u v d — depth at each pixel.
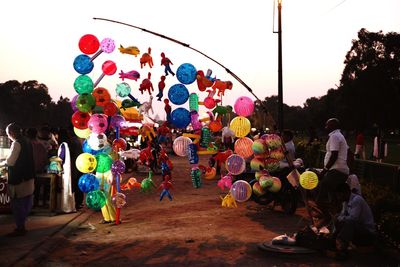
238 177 12.16
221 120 7.53
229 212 10.66
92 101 7.72
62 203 10.21
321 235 6.96
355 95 71.12
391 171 9.23
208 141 7.55
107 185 9.16
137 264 6.56
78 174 10.57
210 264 6.53
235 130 7.40
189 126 7.63
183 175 19.31
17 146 7.84
